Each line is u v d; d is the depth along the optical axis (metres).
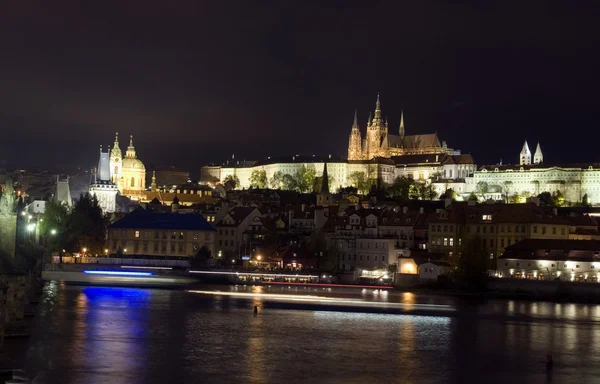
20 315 151.25
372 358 150.12
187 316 196.38
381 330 183.38
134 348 150.38
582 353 160.88
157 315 196.00
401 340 170.50
